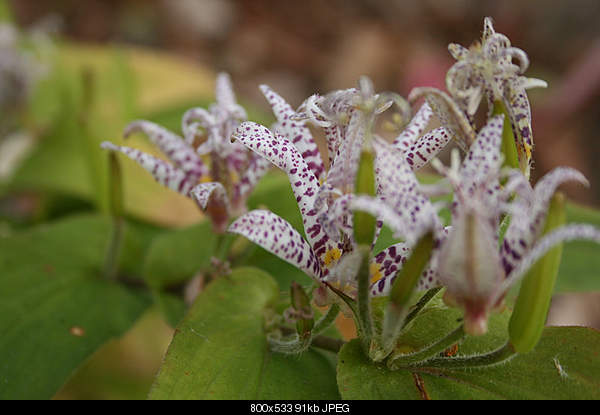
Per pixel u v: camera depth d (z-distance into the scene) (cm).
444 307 24
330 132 24
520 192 22
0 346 27
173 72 49
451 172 22
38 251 30
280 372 24
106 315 28
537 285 21
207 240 29
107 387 35
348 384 23
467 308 21
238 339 25
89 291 29
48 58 45
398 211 22
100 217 31
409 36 69
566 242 30
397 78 67
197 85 49
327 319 24
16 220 43
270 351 25
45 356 27
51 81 45
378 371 23
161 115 41
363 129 22
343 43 70
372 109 22
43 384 26
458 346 24
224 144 27
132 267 31
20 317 28
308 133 25
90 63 47
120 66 41
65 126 40
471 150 22
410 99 23
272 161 23
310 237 23
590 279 29
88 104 32
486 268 21
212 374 24
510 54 23
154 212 35
